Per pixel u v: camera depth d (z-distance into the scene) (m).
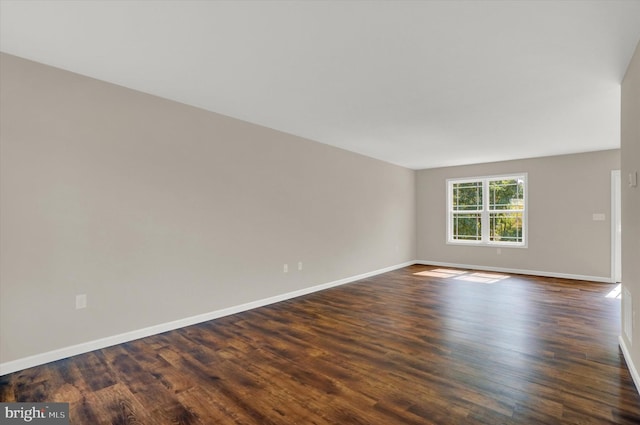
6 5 1.87
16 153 2.48
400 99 3.31
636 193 2.26
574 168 5.98
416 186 7.80
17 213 2.49
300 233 4.84
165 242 3.33
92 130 2.86
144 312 3.17
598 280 5.76
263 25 2.07
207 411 1.97
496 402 2.05
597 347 2.88
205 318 3.64
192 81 2.93
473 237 7.14
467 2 1.82
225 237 3.87
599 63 2.51
